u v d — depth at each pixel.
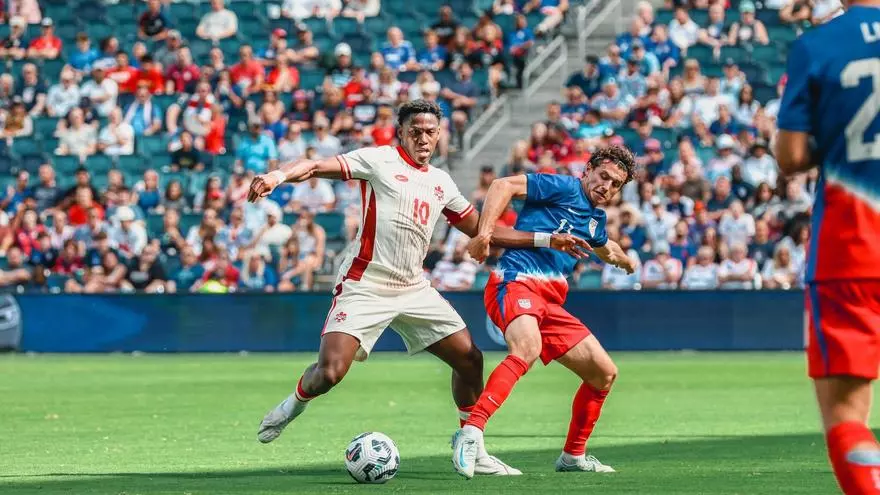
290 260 79.62
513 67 93.25
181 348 77.81
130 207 83.56
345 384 56.28
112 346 78.06
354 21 100.62
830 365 16.89
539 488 25.02
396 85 91.88
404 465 29.69
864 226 16.92
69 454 32.38
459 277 77.88
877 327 16.84
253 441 35.44
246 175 84.50
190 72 96.25
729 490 24.55
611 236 77.25
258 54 98.69
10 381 58.62
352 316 27.67
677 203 78.38
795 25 94.44
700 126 83.62
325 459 31.14
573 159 82.00
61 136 93.56
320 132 87.12
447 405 46.53
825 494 23.94
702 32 92.19
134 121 94.12
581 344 27.55
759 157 80.81
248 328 77.50
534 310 27.19
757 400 48.31
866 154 16.92
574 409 28.09
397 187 27.61
